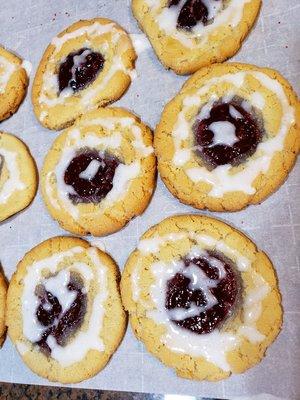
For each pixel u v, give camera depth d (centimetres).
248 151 15
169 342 14
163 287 15
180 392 14
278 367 13
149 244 15
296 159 15
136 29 19
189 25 17
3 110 19
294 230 14
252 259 14
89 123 18
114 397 15
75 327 16
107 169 17
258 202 15
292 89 15
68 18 20
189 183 15
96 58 18
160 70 18
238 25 16
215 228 15
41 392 16
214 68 16
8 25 21
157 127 16
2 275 17
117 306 15
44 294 16
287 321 13
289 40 16
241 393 13
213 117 16
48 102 19
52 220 18
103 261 16
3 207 18
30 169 18
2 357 17
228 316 14
